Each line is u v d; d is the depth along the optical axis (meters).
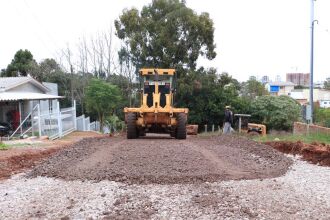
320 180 9.86
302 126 22.17
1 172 11.34
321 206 7.68
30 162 13.24
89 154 13.54
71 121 29.03
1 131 24.02
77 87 42.94
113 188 9.06
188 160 11.97
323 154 12.38
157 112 19.62
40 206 7.91
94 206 7.76
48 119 23.94
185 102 38.47
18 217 7.29
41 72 46.75
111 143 16.84
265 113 37.31
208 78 37.72
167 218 7.02
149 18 37.69
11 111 29.73
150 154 12.92
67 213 7.41
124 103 40.28
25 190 9.20
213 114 38.31
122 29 39.25
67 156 13.36
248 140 17.36
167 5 38.03
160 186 9.21
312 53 28.86
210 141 18.45
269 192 8.67
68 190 9.02
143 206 7.71
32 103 32.44
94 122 37.19
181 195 8.42
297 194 8.54
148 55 37.31
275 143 15.92
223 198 8.16
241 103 38.38
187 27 36.75
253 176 10.22
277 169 11.10
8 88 30.17
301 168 11.47
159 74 21.12
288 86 96.94
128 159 12.18
